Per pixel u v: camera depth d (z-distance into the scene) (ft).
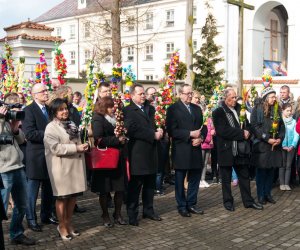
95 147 18.19
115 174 18.79
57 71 24.11
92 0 134.82
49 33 37.86
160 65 114.83
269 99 23.06
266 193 23.94
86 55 133.90
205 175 32.07
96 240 17.42
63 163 16.92
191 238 17.70
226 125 21.90
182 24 109.91
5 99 18.86
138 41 118.93
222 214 21.52
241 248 16.51
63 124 17.24
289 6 77.56
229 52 84.12
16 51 35.27
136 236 17.95
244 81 78.89
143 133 19.25
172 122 20.99
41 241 17.31
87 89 19.56
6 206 15.81
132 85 20.08
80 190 17.31
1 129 15.66
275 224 19.74
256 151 23.18
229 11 83.66
